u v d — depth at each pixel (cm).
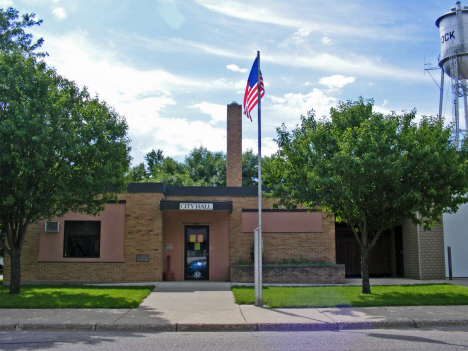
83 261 1730
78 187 1271
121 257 1738
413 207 1212
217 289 1498
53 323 906
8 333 868
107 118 1420
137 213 1762
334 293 1321
